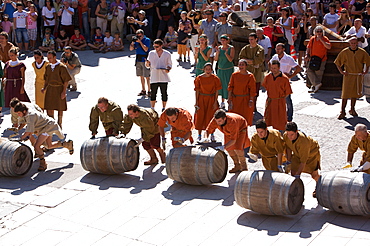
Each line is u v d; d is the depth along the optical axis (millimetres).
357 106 14102
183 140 9922
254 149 8750
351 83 12875
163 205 9016
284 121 11328
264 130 8375
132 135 12539
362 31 15914
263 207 8094
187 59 19594
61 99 12859
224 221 8328
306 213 8422
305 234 7699
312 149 8562
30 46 21125
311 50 15406
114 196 9500
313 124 12734
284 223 8125
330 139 11711
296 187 8164
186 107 14430
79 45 21312
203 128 11672
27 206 9312
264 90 15711
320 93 15406
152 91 13984
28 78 17250
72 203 9336
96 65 19016
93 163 10195
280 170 8500
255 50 13406
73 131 13039
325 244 7336
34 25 20844
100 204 9219
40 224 8672
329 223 7992
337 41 15344
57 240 8133
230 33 16750
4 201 9531
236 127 9383
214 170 9297
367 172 8445
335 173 8148
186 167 9359
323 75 15570
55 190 9914
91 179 10312
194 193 9406
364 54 12758
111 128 10711
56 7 21719
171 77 17266
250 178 8219
